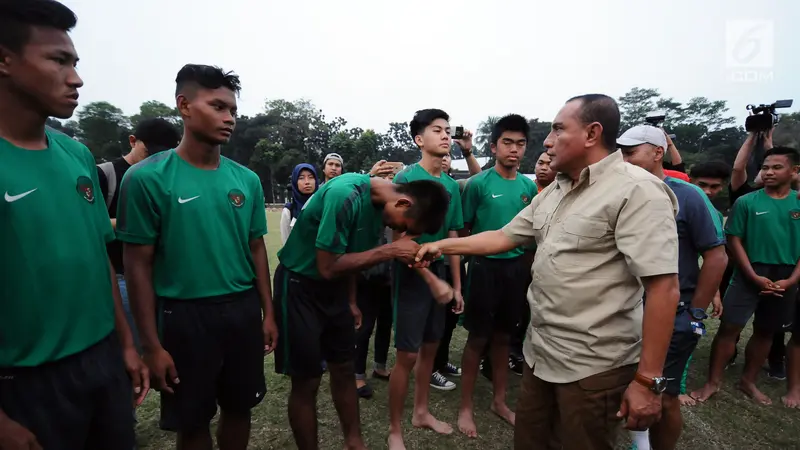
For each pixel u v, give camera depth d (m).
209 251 1.74
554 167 1.72
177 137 2.81
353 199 2.03
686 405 3.09
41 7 1.15
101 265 1.41
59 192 1.27
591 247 1.57
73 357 1.29
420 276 2.47
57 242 1.24
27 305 1.19
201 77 1.69
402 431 2.71
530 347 1.84
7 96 1.17
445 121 2.73
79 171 1.38
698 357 4.03
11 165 1.17
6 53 1.13
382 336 3.51
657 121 3.81
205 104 1.69
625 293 1.56
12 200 1.15
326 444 2.55
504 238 2.09
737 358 4.01
